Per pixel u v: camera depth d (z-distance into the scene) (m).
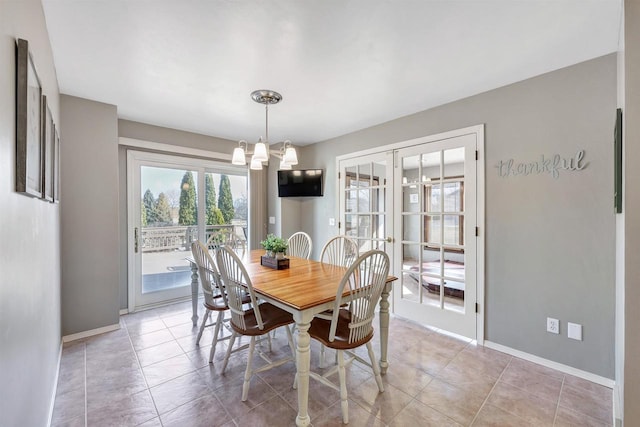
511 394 1.94
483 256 2.62
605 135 2.01
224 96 2.71
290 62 2.11
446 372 2.20
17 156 0.99
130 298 3.44
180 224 3.88
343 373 1.72
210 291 2.42
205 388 1.99
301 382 1.62
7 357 0.89
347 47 1.92
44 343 1.55
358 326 1.77
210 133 3.95
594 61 2.06
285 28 1.72
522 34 1.79
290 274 2.31
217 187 4.26
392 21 1.67
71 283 2.68
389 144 3.42
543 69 2.22
